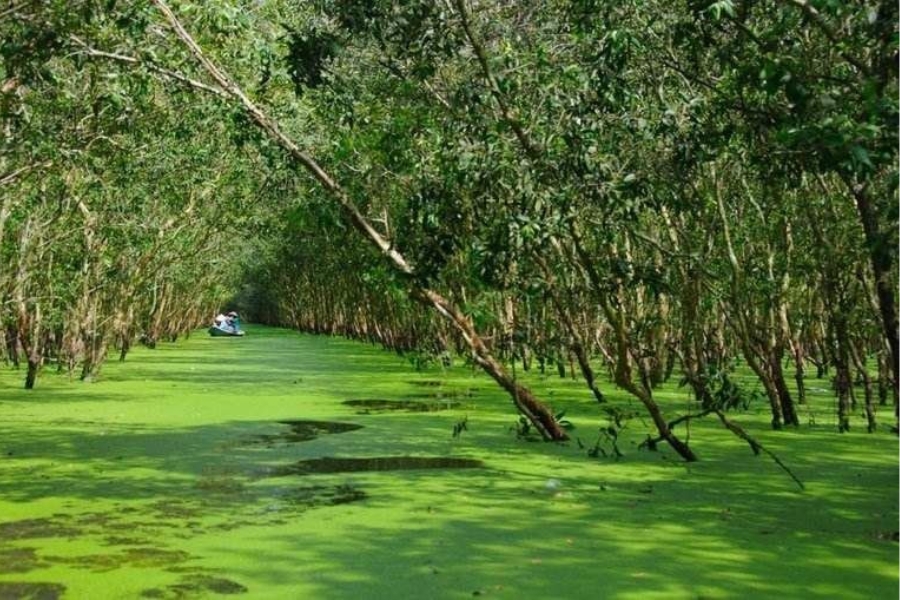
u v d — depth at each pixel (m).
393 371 32.69
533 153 12.62
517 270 15.37
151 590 7.99
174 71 13.95
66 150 16.55
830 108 8.85
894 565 8.66
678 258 16.77
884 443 15.89
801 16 10.66
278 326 104.06
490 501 11.29
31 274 25.39
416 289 14.10
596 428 17.53
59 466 13.60
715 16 8.98
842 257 17.34
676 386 25.80
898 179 8.09
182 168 24.31
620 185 12.48
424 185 12.94
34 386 25.92
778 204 17.66
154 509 10.86
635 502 11.27
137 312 41.06
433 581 8.21
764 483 12.42
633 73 14.22
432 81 15.85
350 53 16.53
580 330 22.62
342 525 10.11
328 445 15.61
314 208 13.81
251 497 11.52
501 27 15.47
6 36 13.41
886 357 21.59
